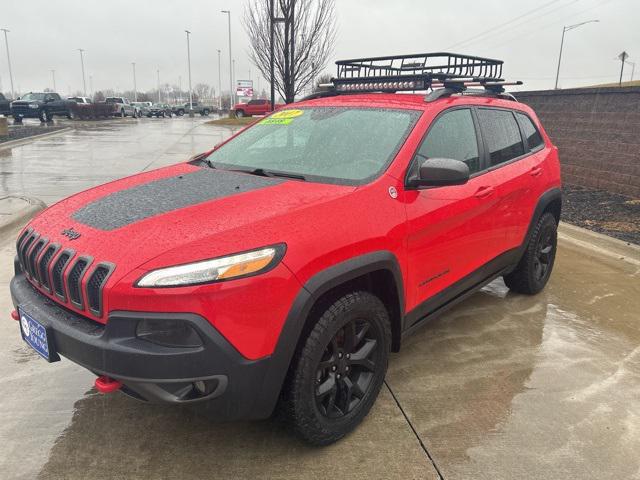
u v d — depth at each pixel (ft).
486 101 13.21
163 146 59.52
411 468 8.28
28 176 35.47
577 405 10.16
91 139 68.69
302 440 8.39
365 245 8.43
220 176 10.23
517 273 15.21
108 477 7.93
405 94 12.19
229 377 7.07
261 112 141.69
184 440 8.81
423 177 9.35
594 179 32.94
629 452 8.84
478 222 11.66
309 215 8.05
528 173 13.89
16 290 8.86
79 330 7.31
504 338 12.93
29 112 104.42
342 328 8.55
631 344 12.88
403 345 12.44
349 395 8.83
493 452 8.71
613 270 18.63
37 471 8.02
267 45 43.24
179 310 6.76
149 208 8.50
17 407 9.61
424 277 10.19
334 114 11.54
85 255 7.47
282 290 7.29
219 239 7.24
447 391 10.49
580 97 33.76
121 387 7.51
